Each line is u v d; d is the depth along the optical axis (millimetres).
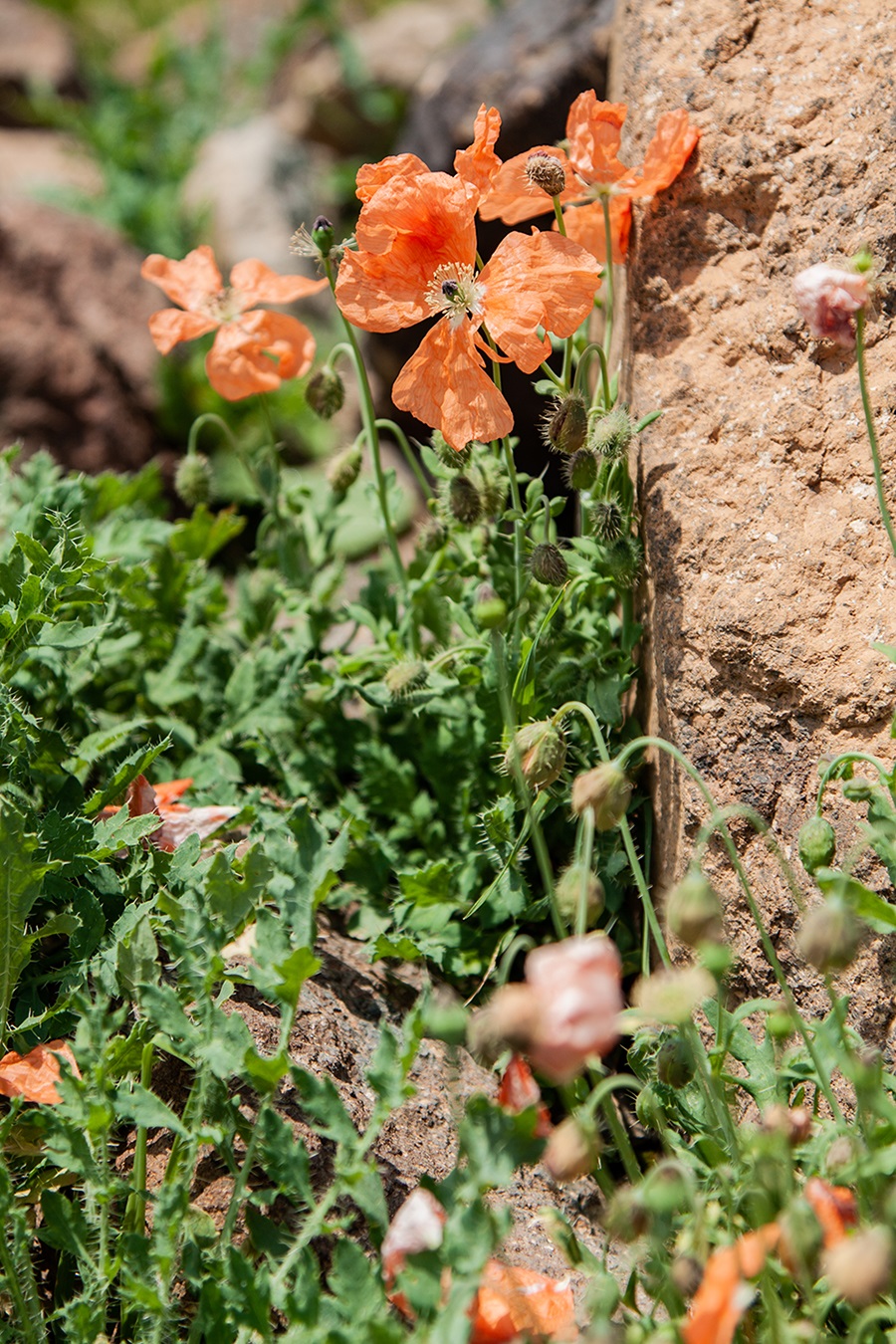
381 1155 2275
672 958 2598
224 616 3631
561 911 2016
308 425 5590
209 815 2617
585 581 2738
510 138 4605
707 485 2588
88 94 9992
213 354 3180
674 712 2566
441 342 2463
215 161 8070
